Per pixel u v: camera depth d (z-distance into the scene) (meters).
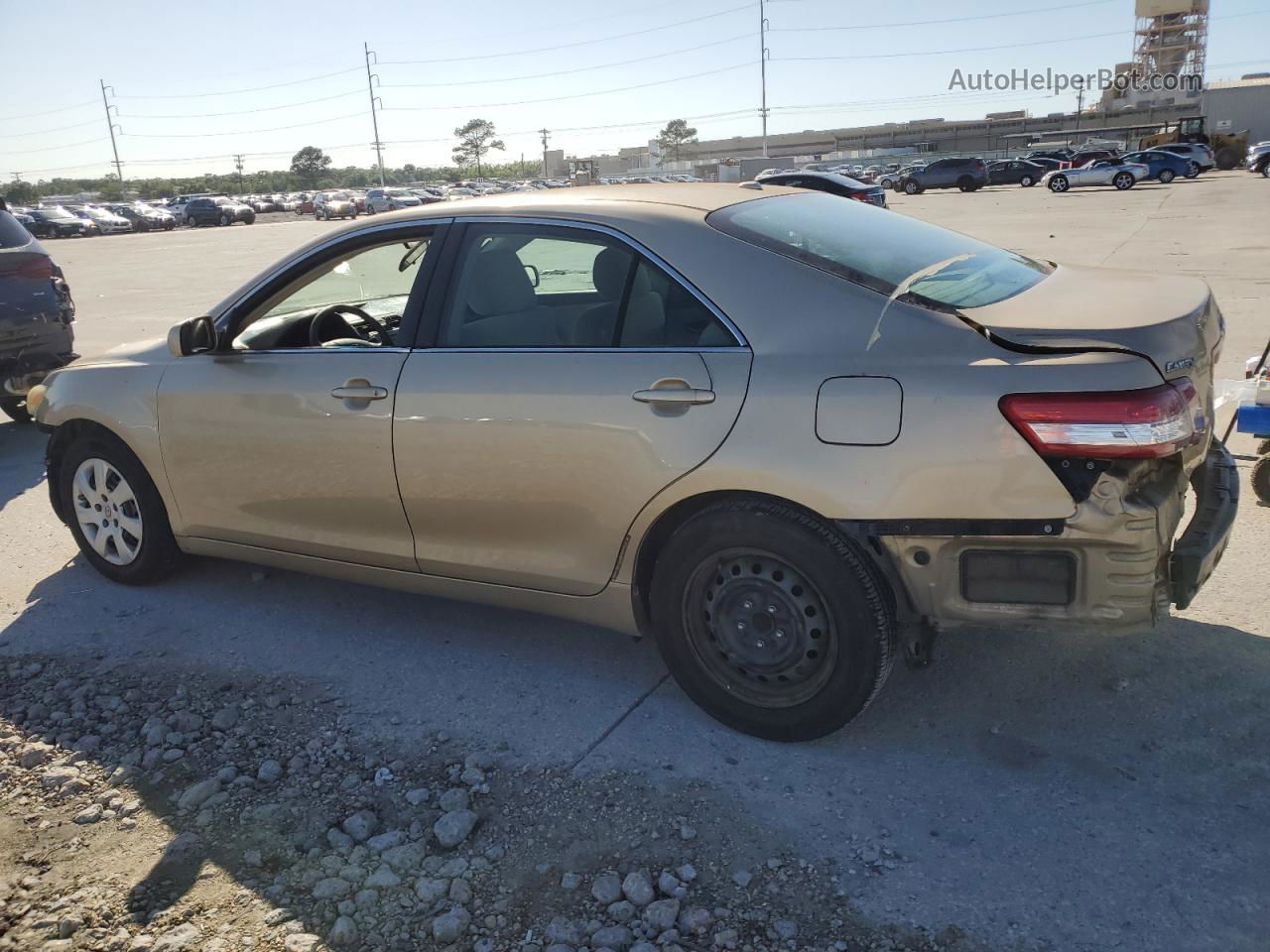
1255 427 4.64
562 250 3.27
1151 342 2.59
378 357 3.53
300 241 34.06
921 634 2.98
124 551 4.44
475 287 3.41
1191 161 41.75
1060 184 40.28
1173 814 2.68
